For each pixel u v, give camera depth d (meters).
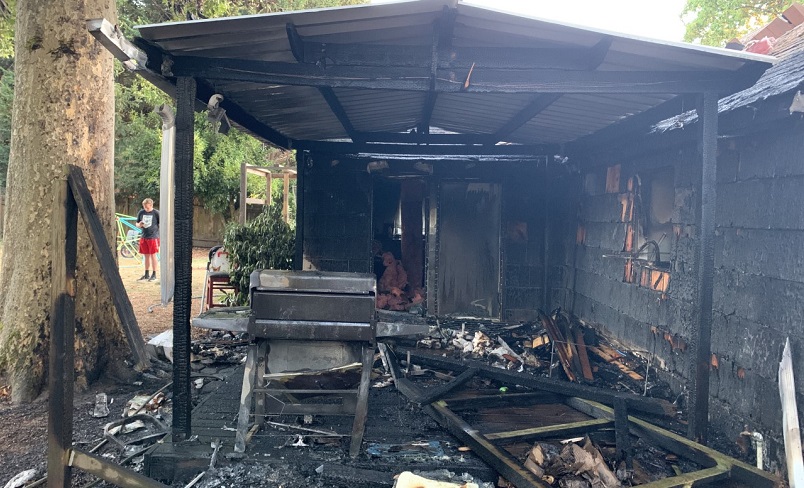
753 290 3.69
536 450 3.26
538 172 7.74
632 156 5.61
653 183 5.42
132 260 14.56
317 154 7.67
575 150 6.59
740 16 13.70
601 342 6.25
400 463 3.24
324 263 7.78
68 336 2.79
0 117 15.86
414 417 4.07
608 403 4.22
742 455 3.62
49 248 4.66
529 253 7.80
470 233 7.91
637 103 4.34
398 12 2.92
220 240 17.98
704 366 3.47
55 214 2.76
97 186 4.90
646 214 5.46
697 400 3.48
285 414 3.59
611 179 6.18
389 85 3.33
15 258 4.71
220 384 4.72
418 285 8.41
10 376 4.52
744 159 3.85
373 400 4.44
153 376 5.00
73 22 4.70
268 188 11.25
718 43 14.26
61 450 2.77
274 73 3.30
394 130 6.84
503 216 7.77
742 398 3.76
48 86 4.65
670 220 5.02
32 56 4.66
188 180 3.31
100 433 3.81
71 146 4.72
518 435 3.51
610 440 3.70
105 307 4.97
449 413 3.88
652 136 4.98
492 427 3.92
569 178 7.51
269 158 19.09
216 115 4.10
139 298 9.08
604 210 6.38
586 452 3.23
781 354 3.37
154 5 14.28
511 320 7.79
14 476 3.24
